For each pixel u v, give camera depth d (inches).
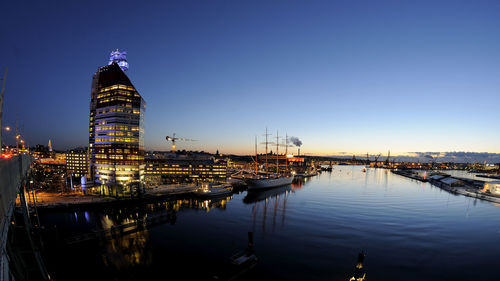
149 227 3607.3
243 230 3540.8
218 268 2356.1
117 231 3289.9
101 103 6264.8
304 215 4419.3
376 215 4421.8
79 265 2375.7
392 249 2856.8
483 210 4852.4
